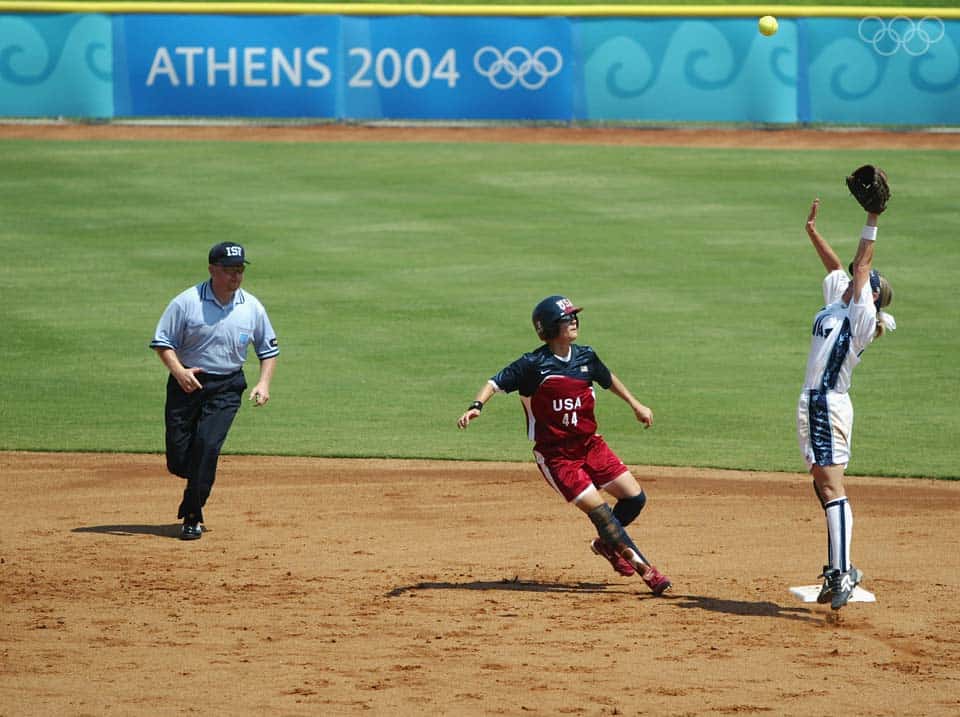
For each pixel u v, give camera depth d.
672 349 56.44
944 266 68.75
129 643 24.55
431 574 30.30
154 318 60.16
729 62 94.00
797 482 40.31
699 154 90.56
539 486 40.00
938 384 52.03
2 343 56.50
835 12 92.88
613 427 47.16
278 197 80.44
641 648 24.34
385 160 88.88
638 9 93.56
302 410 48.91
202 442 33.84
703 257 70.19
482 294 63.94
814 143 92.62
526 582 29.64
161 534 34.28
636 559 28.20
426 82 94.81
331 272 67.19
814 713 20.84
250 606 27.31
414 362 54.69
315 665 23.17
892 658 23.81
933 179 84.56
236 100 94.06
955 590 28.81
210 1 93.31
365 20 93.94
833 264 29.20
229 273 33.97
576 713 20.73
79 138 92.69
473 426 47.41
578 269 68.06
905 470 41.38
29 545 32.81
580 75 94.81
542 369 28.28
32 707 20.84
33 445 44.19
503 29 94.00
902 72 93.38
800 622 26.27
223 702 21.16
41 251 69.75
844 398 27.34
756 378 52.91
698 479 40.62
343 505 37.62
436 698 21.41
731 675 22.73
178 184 82.75
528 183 84.19
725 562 31.64
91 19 92.62
